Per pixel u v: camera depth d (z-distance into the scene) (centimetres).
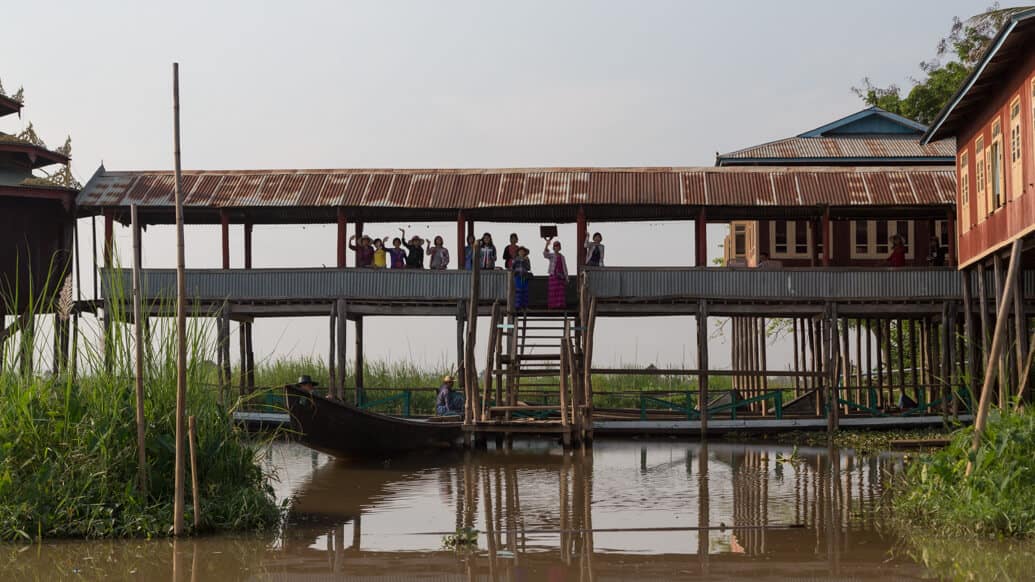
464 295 2611
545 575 1071
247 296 2630
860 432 2461
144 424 1220
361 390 2748
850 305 2544
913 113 3697
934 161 3008
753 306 2553
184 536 1205
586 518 1373
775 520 1334
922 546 1150
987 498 1202
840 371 3219
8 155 2916
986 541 1155
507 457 2108
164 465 1241
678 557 1138
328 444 1969
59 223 2839
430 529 1302
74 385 1248
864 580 1020
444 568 1103
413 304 2639
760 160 3044
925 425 2486
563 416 2150
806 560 1107
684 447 2292
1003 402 1345
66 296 1236
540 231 2609
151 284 2619
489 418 2272
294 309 2647
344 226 2652
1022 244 1902
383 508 1460
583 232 2609
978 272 2361
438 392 2694
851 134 3303
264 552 1160
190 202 2641
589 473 1836
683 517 1371
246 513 1259
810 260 2980
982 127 2162
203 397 1292
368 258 2678
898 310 2520
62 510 1189
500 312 2538
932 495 1291
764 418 2558
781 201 2594
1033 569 1028
